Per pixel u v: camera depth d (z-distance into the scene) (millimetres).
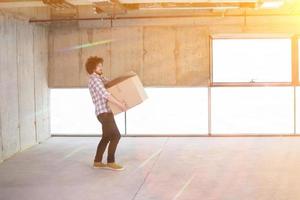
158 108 7914
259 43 7645
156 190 4363
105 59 7855
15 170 5359
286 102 7707
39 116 7453
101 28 7848
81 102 8016
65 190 4426
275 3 5875
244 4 6148
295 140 7164
